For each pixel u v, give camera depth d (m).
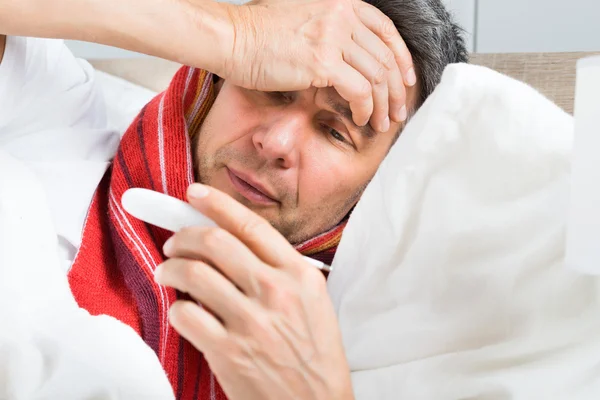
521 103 0.66
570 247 0.52
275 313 0.53
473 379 0.62
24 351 0.65
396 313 0.68
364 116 0.83
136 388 0.66
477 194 0.66
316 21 0.80
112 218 0.85
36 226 0.75
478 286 0.65
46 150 0.91
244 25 0.80
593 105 0.49
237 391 0.57
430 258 0.67
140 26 0.77
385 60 0.83
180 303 0.55
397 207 0.69
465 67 0.70
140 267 0.81
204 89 0.92
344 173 0.89
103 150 0.99
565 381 0.60
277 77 0.79
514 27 1.27
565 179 0.63
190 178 0.88
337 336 0.57
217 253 0.53
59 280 0.72
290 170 0.85
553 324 0.61
